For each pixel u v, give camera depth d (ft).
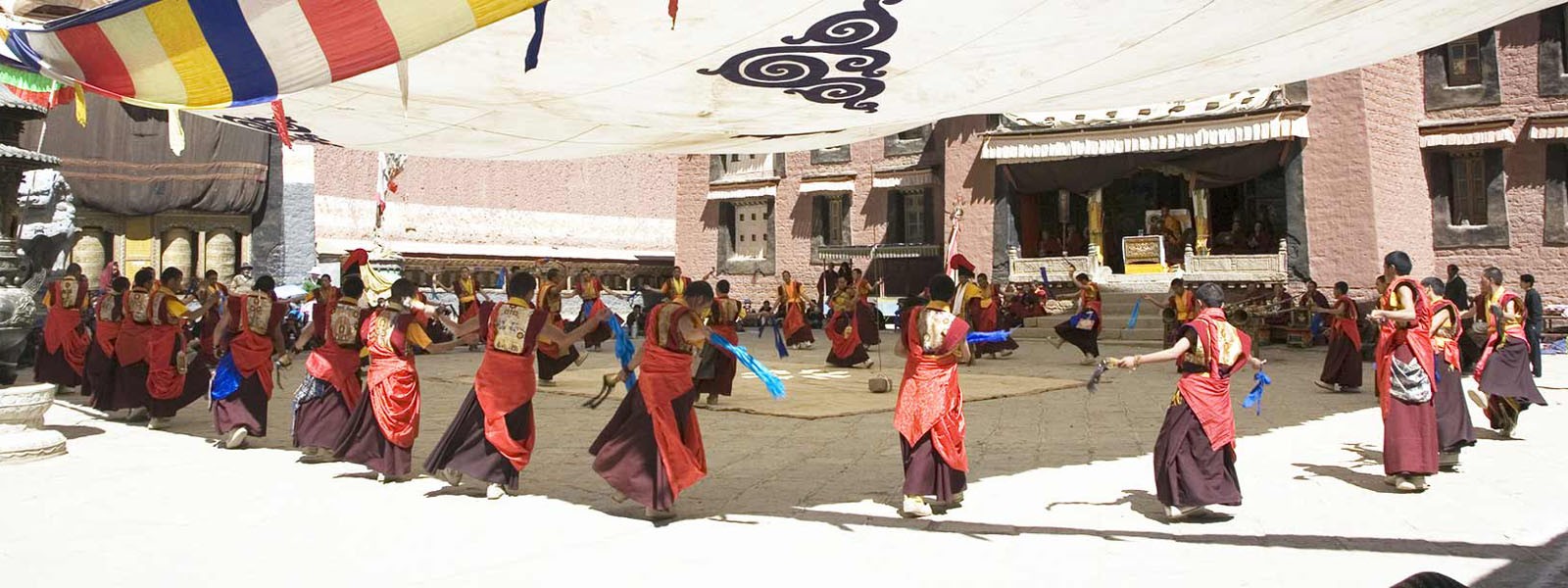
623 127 30.04
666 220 124.36
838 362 53.67
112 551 16.66
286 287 74.18
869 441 28.73
